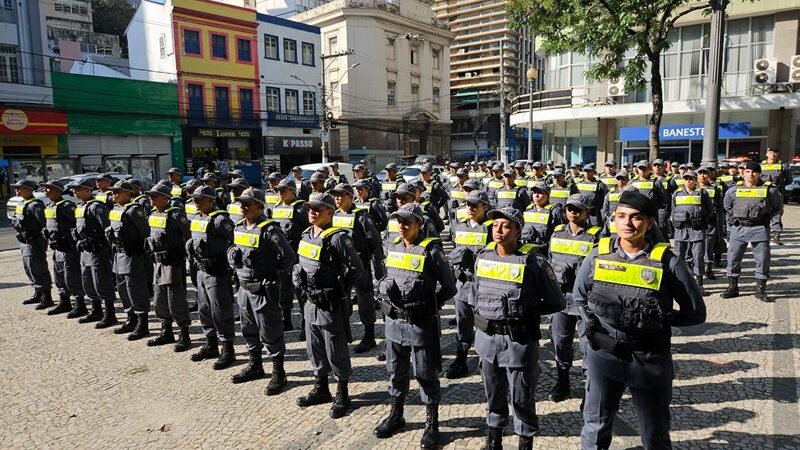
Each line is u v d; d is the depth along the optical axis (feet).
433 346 12.78
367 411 14.78
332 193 21.36
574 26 43.60
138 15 111.34
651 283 9.48
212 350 19.21
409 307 12.61
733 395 14.30
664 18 40.57
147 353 19.83
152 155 100.01
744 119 64.39
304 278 14.58
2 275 33.94
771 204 22.03
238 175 29.53
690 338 18.60
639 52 41.93
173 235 19.54
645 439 9.96
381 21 149.38
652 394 9.65
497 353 11.53
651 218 9.66
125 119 96.02
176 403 15.58
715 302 22.75
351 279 14.61
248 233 16.15
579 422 13.53
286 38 125.08
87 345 20.76
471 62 312.71
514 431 12.88
